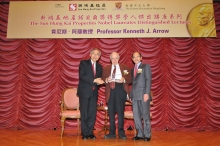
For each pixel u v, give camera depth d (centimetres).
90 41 527
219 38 523
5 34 529
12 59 520
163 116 499
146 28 508
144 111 346
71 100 462
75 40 528
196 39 525
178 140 361
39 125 498
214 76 511
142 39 526
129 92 371
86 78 357
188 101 502
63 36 510
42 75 515
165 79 510
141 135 358
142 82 354
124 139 356
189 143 333
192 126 495
